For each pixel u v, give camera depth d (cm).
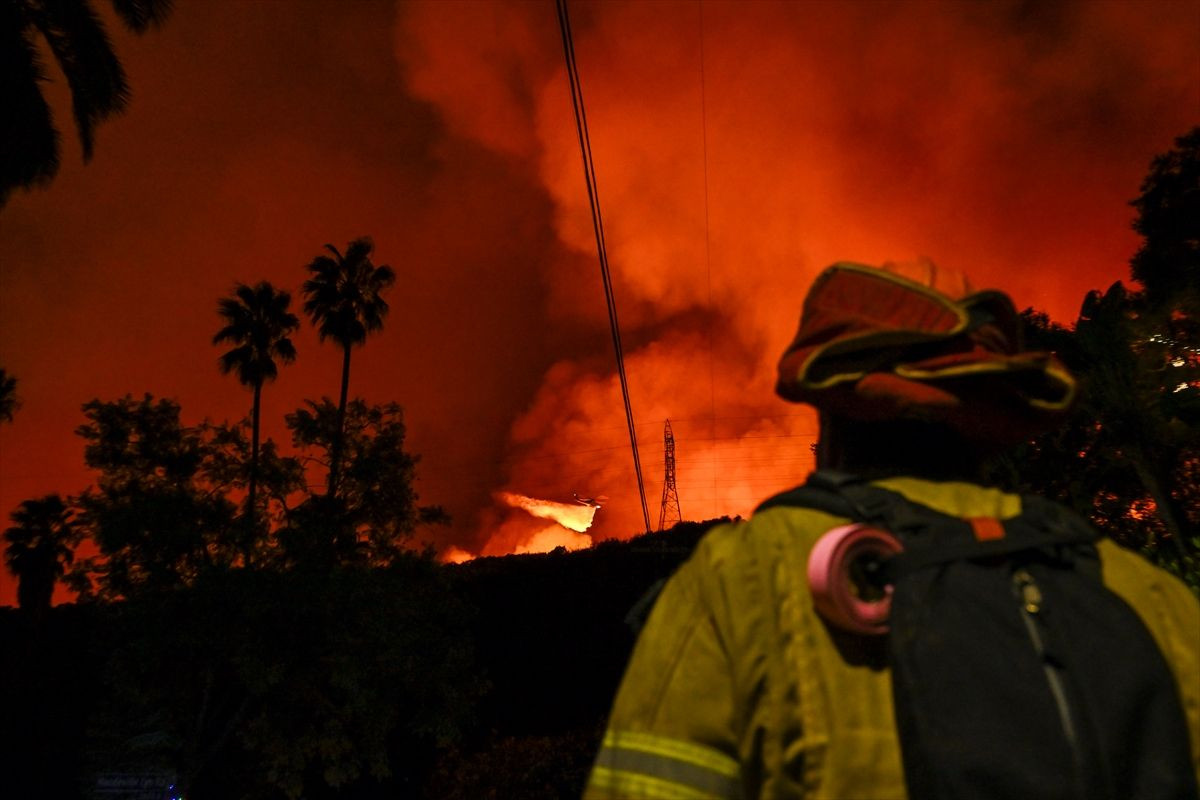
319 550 2222
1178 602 95
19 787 2539
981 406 98
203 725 2178
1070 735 77
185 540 2119
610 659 3056
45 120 2141
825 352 99
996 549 86
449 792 1744
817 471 98
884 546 86
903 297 102
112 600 2142
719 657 88
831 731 82
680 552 3378
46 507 3111
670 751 86
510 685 2972
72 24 2109
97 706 2242
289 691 2047
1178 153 1888
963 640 80
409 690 2222
